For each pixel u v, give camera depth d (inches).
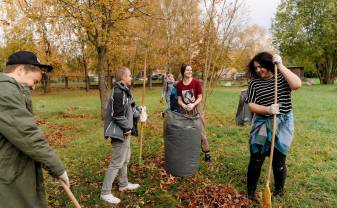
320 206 169.6
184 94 228.5
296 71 1664.6
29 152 96.4
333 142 286.5
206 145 235.6
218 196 177.0
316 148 267.6
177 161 205.8
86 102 802.2
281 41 1528.1
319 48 1435.8
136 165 231.6
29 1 450.9
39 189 107.3
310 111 499.5
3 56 916.0
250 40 1024.2
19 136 94.0
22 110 95.0
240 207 166.6
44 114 543.5
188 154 205.3
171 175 209.6
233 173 214.1
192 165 208.5
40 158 98.3
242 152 259.9
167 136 207.3
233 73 1588.3
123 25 437.7
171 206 172.1
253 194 177.6
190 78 229.9
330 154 249.9
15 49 666.8
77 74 1264.8
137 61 875.4
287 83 162.4
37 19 419.2
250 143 173.5
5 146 96.8
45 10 444.8
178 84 231.8
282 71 155.9
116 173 176.7
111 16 411.8
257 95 166.7
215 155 252.5
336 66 1552.7
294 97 767.1
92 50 716.0
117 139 171.5
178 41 550.9
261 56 163.2
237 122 213.0
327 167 221.3
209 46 298.4
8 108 93.5
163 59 822.5
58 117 505.7
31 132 95.6
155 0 395.2
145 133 338.3
